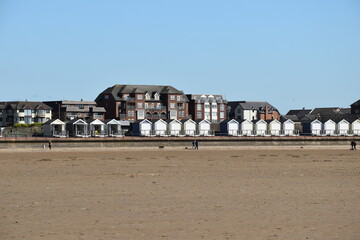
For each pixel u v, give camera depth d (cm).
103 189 4706
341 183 5181
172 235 3034
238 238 2978
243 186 4931
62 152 10562
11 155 9488
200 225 3262
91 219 3406
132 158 8831
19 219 3403
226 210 3697
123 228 3184
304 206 3850
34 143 11825
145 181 5331
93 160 8319
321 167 7125
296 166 7288
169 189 4709
